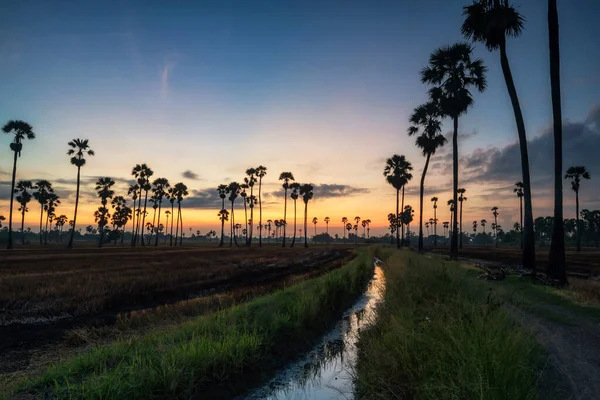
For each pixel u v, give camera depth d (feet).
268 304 33.27
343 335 30.01
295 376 21.21
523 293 37.81
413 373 17.11
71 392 15.01
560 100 50.72
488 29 57.88
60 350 26.63
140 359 18.35
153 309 39.24
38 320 35.47
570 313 28.60
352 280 52.16
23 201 285.02
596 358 18.47
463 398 13.38
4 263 90.94
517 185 279.90
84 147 212.43
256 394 18.86
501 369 13.75
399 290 38.17
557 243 48.03
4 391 16.31
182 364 18.08
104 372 16.20
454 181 97.60
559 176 49.14
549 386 15.10
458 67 98.89
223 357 19.86
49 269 76.79
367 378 18.13
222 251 190.19
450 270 48.44
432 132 134.00
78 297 44.34
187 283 61.72
